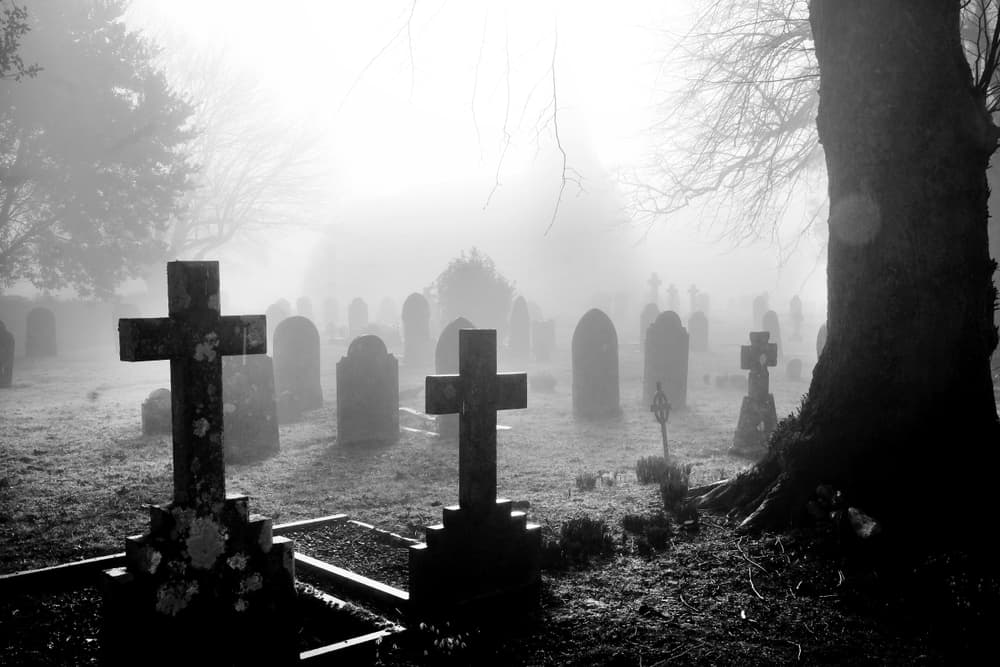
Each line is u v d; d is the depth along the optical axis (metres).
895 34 5.86
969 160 5.91
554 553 5.74
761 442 11.41
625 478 9.38
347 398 12.23
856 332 6.14
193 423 3.79
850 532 5.55
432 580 4.73
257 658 3.96
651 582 5.28
